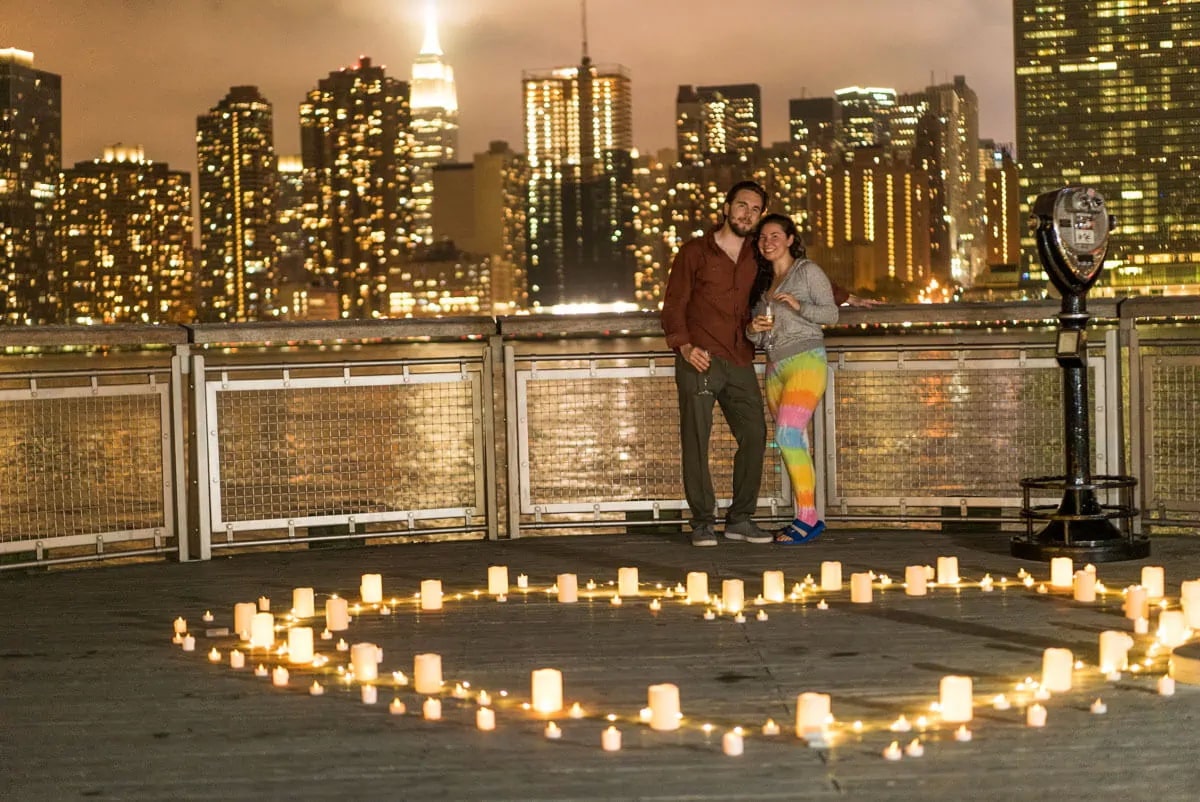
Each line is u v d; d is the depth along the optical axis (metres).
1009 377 8.09
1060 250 6.95
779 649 5.09
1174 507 7.70
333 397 8.16
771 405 7.90
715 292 7.77
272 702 4.48
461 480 8.34
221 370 7.96
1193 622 5.30
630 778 3.58
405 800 3.46
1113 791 3.38
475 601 6.26
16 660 5.25
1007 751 3.73
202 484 7.91
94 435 7.70
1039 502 8.07
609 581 6.74
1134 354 7.77
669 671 4.80
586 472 8.39
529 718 4.20
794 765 3.65
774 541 7.86
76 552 7.69
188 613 6.23
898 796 3.38
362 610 6.09
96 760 3.88
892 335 20.81
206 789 3.59
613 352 8.38
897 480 8.27
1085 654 4.91
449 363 8.33
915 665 4.80
